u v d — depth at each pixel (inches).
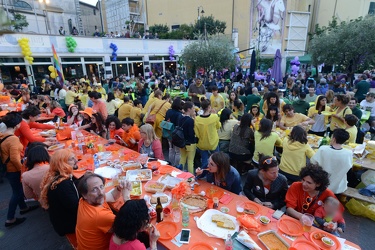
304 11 986.1
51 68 487.2
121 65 674.2
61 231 93.1
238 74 584.1
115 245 65.3
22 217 135.5
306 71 725.3
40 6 541.0
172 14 1169.4
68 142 169.8
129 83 500.7
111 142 168.7
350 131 156.8
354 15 899.4
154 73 743.1
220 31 955.3
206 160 166.9
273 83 385.7
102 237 75.9
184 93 393.4
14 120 125.3
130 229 62.3
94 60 611.8
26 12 502.0
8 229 127.5
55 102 266.8
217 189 104.8
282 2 925.8
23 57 485.7
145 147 147.8
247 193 109.6
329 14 962.1
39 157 112.5
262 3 911.0
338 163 113.0
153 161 135.4
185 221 82.0
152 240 72.6
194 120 161.0
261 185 106.2
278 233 78.6
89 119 215.3
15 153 122.1
